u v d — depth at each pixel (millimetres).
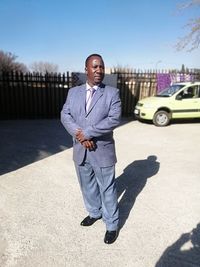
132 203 4340
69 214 3965
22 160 6473
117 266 2955
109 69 15039
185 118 12141
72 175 5504
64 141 8430
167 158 6734
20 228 3609
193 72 15508
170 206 4262
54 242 3332
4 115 13211
